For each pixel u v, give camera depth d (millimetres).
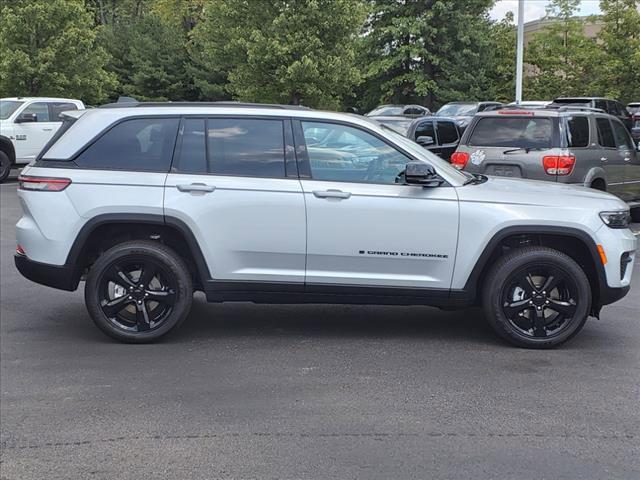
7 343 5484
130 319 5469
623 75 28922
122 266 5328
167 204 5215
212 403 4301
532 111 8992
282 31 21406
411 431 3904
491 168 9062
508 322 5348
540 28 34031
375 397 4391
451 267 5305
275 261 5309
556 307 5324
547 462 3541
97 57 25344
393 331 5863
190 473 3445
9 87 23734
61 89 24047
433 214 5242
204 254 5277
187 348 5367
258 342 5523
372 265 5309
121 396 4418
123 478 3406
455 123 15586
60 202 5250
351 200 5227
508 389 4520
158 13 43156
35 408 4242
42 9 22891
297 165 5324
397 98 36469
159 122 5402
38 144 17297
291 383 4633
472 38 34125
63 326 5949
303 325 6023
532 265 5281
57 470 3492
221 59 26375
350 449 3688
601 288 5375
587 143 9188
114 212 5223
